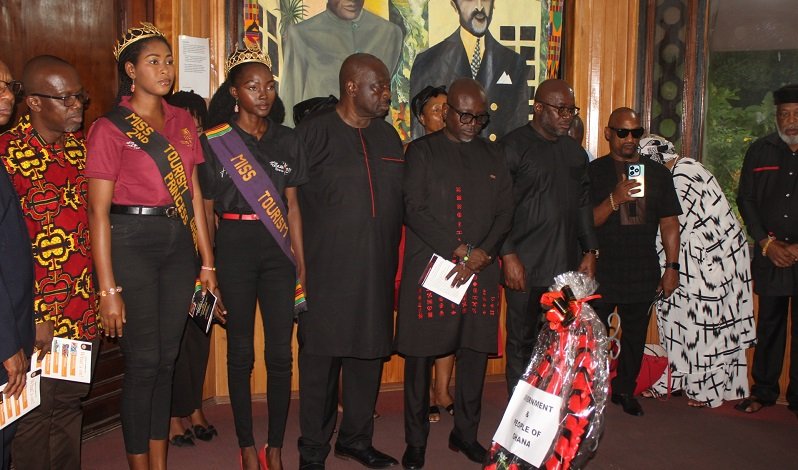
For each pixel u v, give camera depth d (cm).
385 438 389
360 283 317
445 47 479
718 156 500
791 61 483
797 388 429
